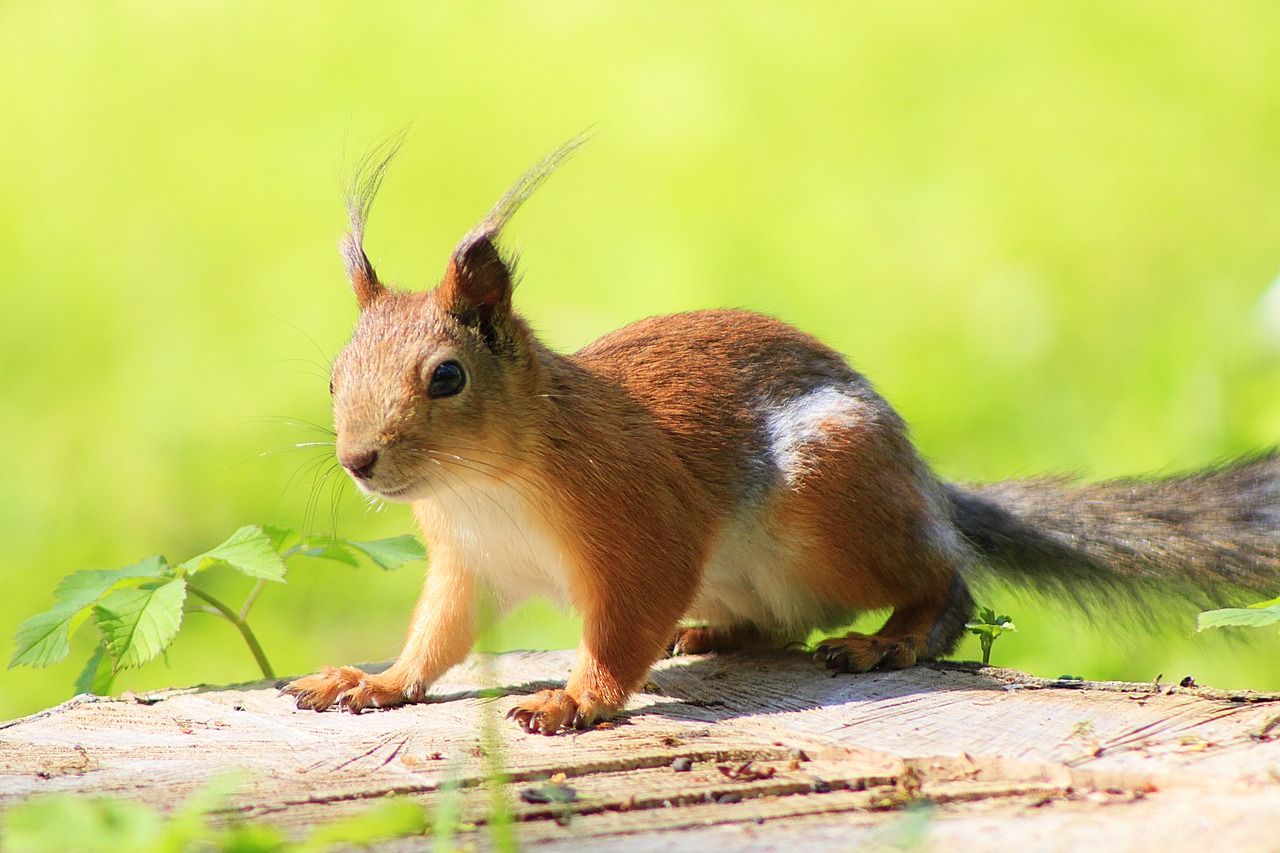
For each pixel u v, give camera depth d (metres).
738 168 19.23
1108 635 9.77
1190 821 4.12
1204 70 19.70
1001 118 19.52
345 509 14.77
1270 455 9.30
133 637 6.73
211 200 18.95
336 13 21.19
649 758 5.28
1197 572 8.94
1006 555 9.11
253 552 7.15
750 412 7.99
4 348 17.31
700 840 4.21
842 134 19.72
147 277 18.06
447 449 6.86
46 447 16.05
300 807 4.76
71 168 19.47
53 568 14.59
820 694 6.66
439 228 18.64
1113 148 18.67
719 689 7.03
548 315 17.25
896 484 7.94
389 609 13.79
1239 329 13.58
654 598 7.09
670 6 21.61
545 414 7.14
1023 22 20.92
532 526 7.25
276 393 16.47
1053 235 17.41
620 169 19.44
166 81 20.62
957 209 18.06
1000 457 14.41
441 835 4.11
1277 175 17.62
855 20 21.11
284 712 6.69
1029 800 4.57
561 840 4.27
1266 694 5.86
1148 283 16.50
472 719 6.53
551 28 21.27
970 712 5.86
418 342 6.95
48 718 6.49
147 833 3.70
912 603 8.03
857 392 8.20
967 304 16.75
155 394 16.55
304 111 20.05
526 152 19.56
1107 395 14.86
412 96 20.25
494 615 7.96
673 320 8.47
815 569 7.91
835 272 17.47
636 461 7.26
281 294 17.69
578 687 6.62
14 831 3.72
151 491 15.35
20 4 21.72
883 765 5.15
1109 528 9.02
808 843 4.14
